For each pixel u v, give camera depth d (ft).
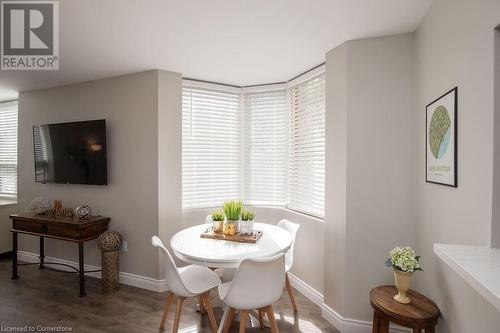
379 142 6.64
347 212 6.86
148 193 9.21
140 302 8.46
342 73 7.02
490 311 3.49
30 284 9.64
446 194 4.82
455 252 3.57
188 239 7.12
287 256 7.95
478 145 3.87
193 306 8.23
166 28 6.30
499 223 3.58
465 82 4.19
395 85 6.55
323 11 5.59
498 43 3.52
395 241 6.55
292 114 10.02
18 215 9.93
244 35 6.66
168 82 9.20
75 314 7.77
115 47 7.32
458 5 4.38
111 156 9.79
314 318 7.57
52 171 10.55
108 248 8.91
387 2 5.29
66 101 10.57
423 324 4.79
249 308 5.50
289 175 10.17
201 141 10.32
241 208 7.55
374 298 5.50
